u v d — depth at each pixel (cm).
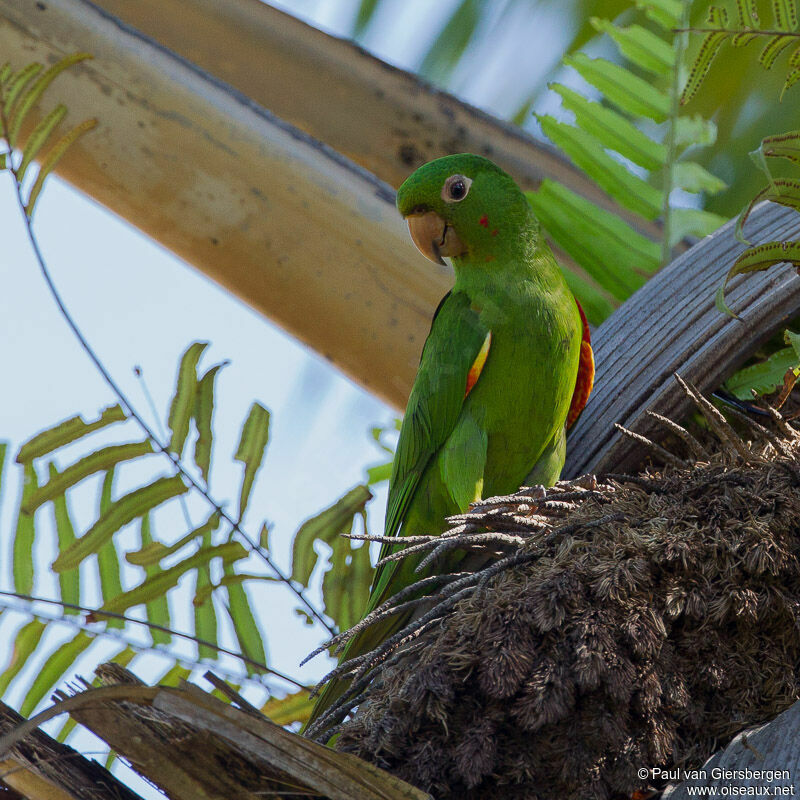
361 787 299
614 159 552
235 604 514
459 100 648
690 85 410
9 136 512
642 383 485
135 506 512
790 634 359
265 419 538
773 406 468
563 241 559
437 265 601
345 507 538
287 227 601
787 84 412
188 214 609
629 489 411
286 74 650
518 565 379
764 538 362
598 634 341
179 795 308
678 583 359
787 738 319
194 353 538
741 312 459
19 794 325
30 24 604
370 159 660
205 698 298
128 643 437
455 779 332
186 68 604
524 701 332
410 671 363
